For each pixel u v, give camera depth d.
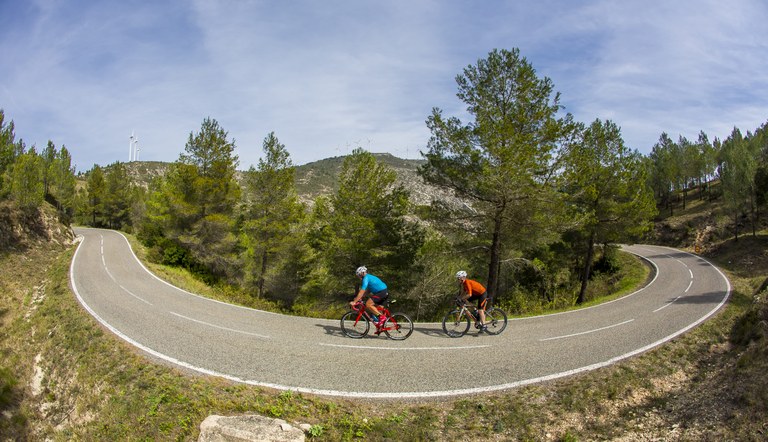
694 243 44.97
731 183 38.75
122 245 34.59
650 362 9.06
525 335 11.19
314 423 6.39
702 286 22.66
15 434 9.46
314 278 28.58
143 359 9.09
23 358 12.67
